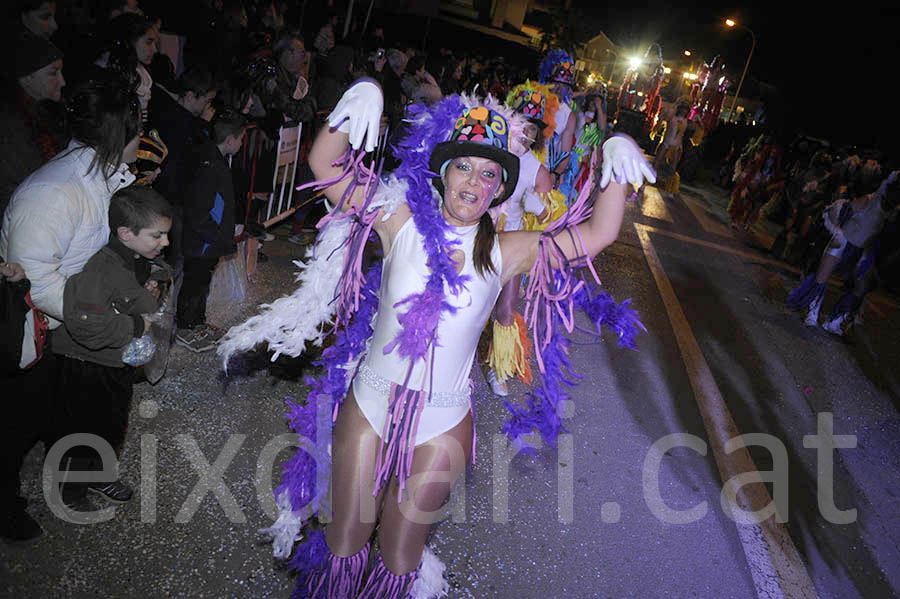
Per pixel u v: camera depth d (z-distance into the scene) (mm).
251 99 4699
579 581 2945
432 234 2051
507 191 2123
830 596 3252
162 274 2764
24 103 2879
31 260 2230
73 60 3592
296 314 2371
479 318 2164
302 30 10484
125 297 2451
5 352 2172
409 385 2129
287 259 5723
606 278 7625
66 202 2258
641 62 28391
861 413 5656
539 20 39500
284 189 5609
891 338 8391
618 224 2182
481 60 19812
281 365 4043
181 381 3672
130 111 2346
